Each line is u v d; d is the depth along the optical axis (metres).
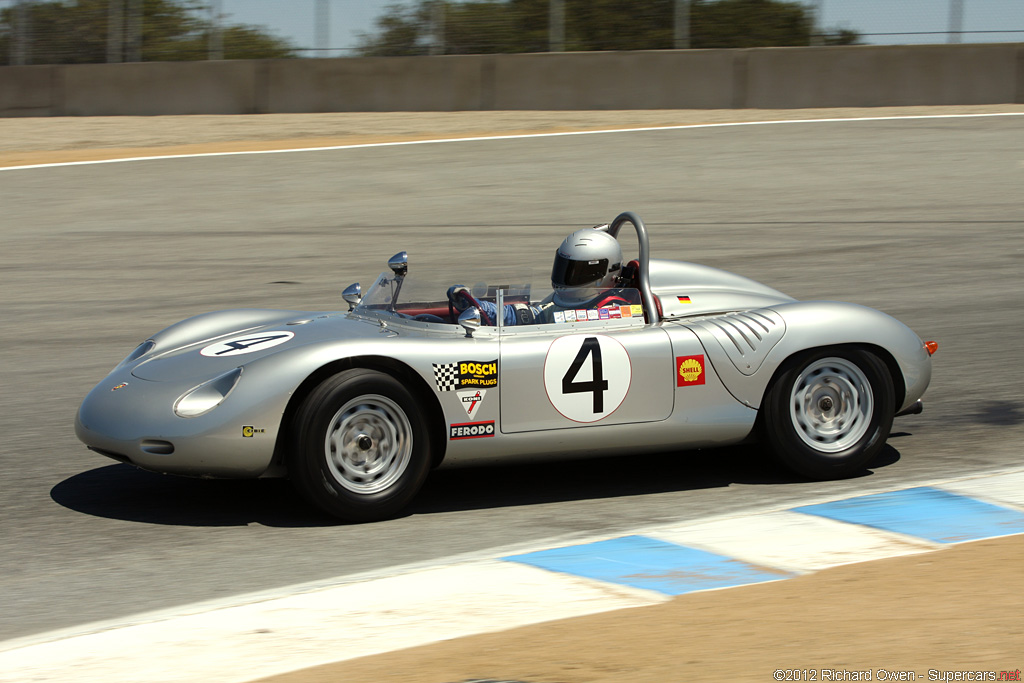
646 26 42.84
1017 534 7.32
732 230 22.03
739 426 8.77
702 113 39.50
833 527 7.65
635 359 8.52
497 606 6.30
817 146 31.25
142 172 30.11
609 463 9.70
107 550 7.63
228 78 43.91
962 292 16.80
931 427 10.66
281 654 5.69
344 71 43.47
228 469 7.86
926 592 6.16
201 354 8.77
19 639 6.14
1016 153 29.23
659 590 6.47
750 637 5.57
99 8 45.94
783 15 42.12
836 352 8.83
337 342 8.08
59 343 14.99
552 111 41.69
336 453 7.90
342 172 29.66
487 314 8.78
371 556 7.41
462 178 28.58
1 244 22.27
